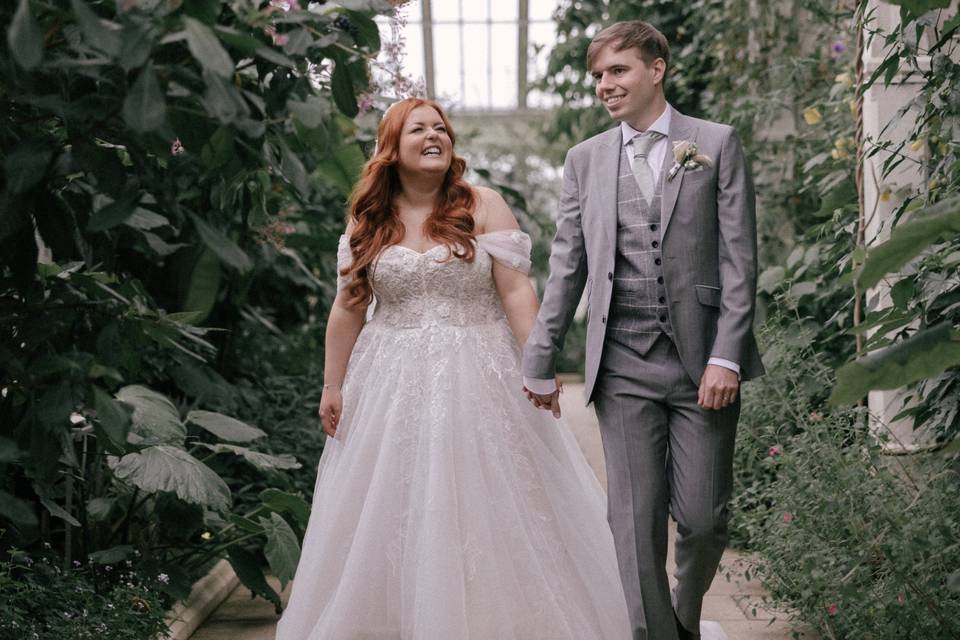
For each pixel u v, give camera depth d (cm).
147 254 394
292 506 369
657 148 288
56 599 302
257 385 564
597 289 288
